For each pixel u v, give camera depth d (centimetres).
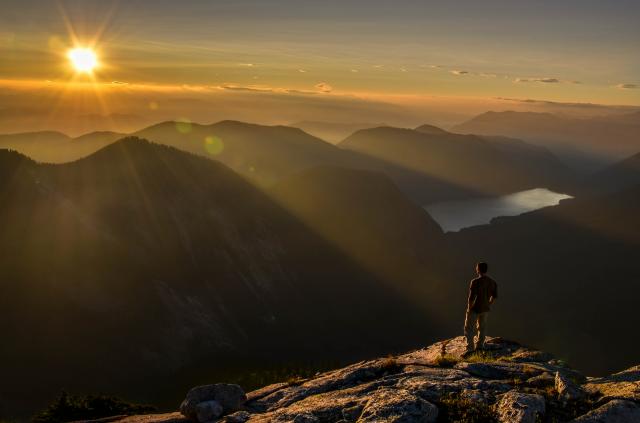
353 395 1130
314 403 1109
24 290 10075
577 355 14050
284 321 13575
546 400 995
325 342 13425
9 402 8219
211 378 9194
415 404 970
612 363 13675
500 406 960
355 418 973
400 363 1382
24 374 8875
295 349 12550
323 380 1334
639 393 959
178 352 10700
